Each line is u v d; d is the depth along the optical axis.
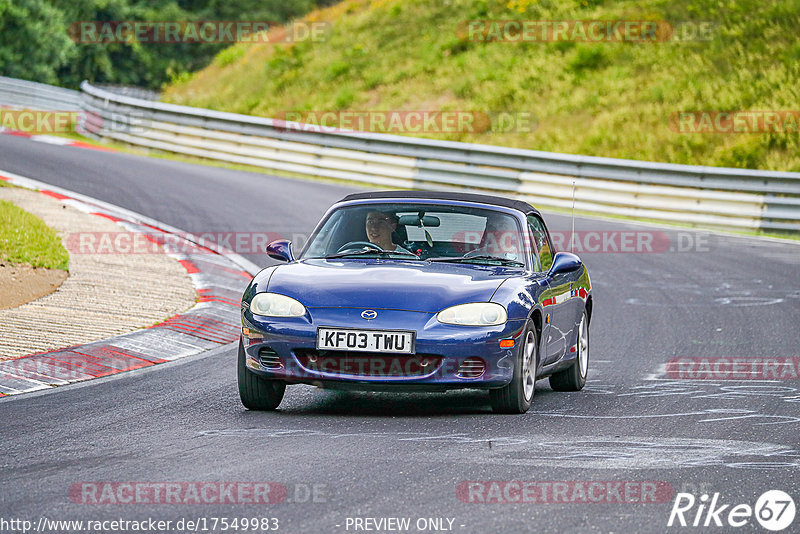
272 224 67.31
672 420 25.70
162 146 106.12
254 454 20.88
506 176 88.75
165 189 78.31
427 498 17.59
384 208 29.72
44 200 66.06
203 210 70.88
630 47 119.94
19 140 101.00
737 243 72.00
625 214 83.50
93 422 24.38
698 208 81.06
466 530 15.83
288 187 85.81
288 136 99.12
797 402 28.73
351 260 28.20
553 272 29.44
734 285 55.59
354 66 133.00
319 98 127.56
